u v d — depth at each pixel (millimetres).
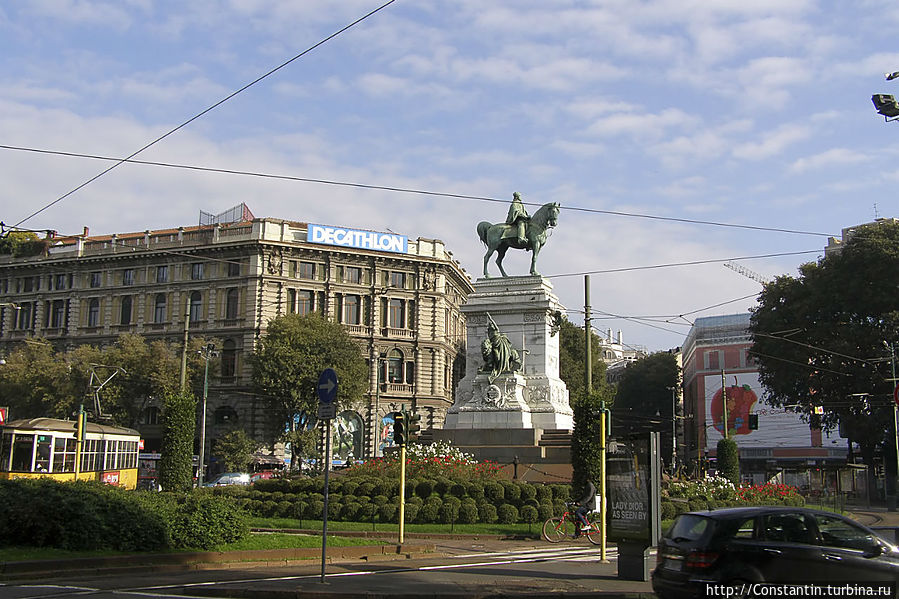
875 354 61875
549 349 47406
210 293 85312
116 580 19016
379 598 17000
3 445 38281
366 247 87812
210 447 81812
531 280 47875
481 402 45656
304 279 85375
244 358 80938
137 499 23266
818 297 65625
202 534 23438
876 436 64250
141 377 75188
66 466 40781
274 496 36438
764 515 14734
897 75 20031
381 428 84875
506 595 17094
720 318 113875
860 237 65500
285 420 75625
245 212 95188
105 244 90750
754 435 105188
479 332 47906
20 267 92625
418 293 89375
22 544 21391
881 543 14875
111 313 88688
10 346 91938
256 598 17188
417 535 30719
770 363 69312
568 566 23016
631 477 20250
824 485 68375
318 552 24609
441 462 37594
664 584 14766
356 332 86312
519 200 49375
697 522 14867
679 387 122000
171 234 88188
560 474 41219
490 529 32812
